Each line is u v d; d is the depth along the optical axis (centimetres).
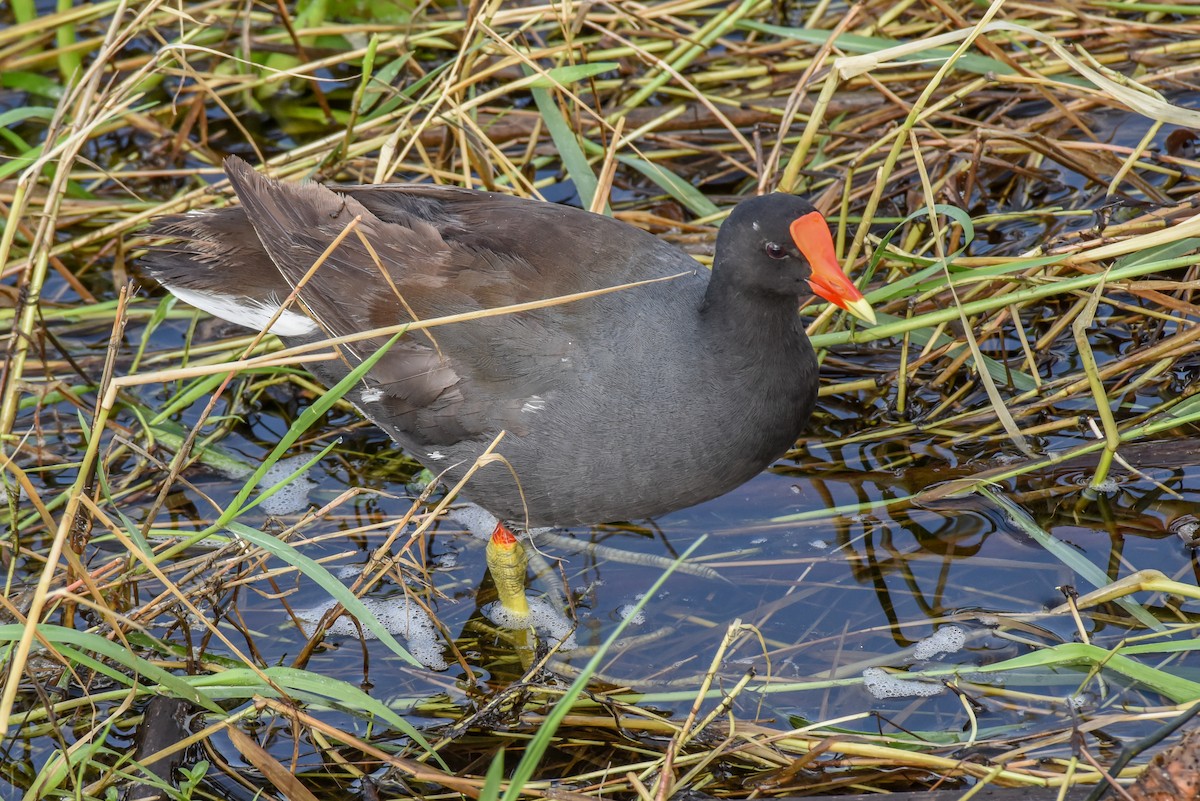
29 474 952
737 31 1288
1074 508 853
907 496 886
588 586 850
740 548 865
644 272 783
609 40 1216
